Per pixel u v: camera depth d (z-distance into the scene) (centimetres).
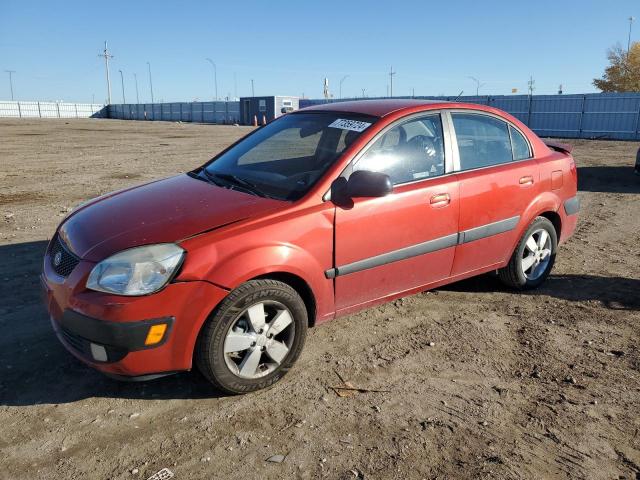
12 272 530
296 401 323
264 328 325
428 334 414
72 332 301
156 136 2881
